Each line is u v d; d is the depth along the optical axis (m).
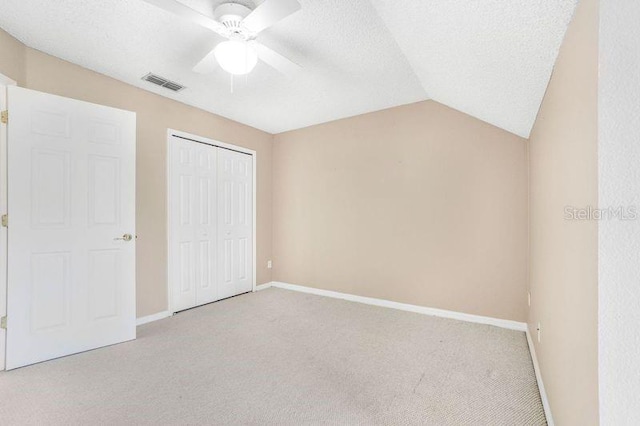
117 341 2.42
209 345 2.41
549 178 1.60
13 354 1.99
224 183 3.76
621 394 0.77
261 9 1.52
